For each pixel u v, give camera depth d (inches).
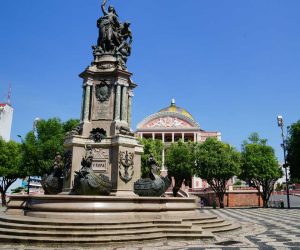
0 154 1868.8
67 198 524.4
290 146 1706.4
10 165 1883.6
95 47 821.2
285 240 521.3
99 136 725.3
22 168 1726.1
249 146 2015.3
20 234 446.3
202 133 3577.8
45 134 1748.3
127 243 448.8
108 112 754.2
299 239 534.3
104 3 856.9
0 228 475.5
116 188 669.9
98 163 700.0
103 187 600.7
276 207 1823.3
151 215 566.6
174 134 3467.0
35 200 561.0
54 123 1760.6
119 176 676.7
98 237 443.2
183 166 2202.3
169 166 2274.9
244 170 2006.6
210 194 2246.6
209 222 626.5
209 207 1935.3
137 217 551.5
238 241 505.4
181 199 631.2
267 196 2027.6
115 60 786.2
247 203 2169.0
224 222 681.0
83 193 587.8
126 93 775.7
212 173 1891.0
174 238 501.7
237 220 908.0
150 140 2135.8
